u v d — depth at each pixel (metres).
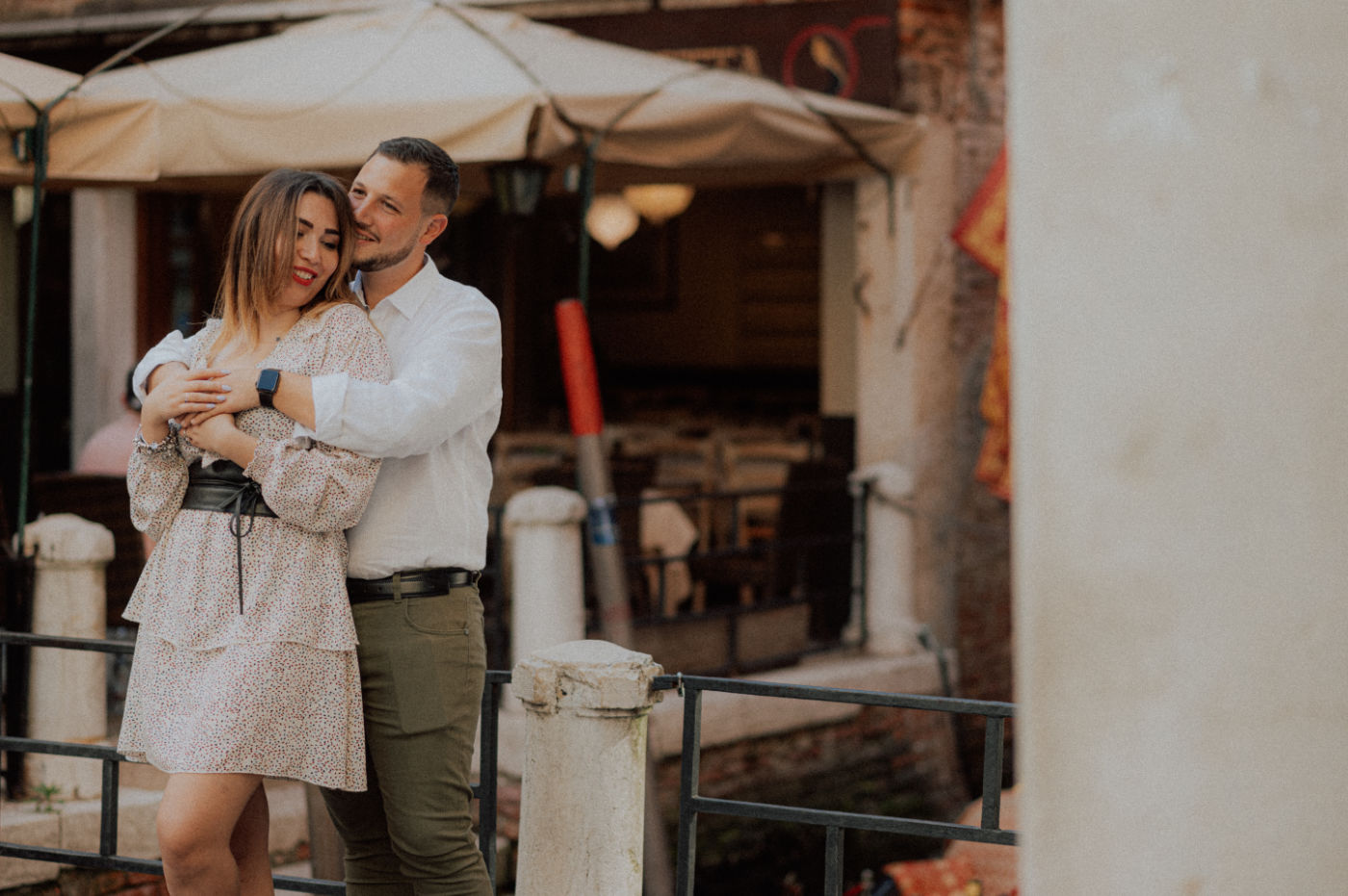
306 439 2.34
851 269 8.59
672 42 8.53
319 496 2.30
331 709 2.38
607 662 2.76
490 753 3.11
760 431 10.59
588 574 7.05
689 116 6.18
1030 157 1.10
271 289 2.41
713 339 15.36
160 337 9.48
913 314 8.23
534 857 2.79
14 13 9.78
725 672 7.04
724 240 15.27
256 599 2.34
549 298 15.02
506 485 8.39
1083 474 1.10
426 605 2.51
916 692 7.89
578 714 2.75
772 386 15.06
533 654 2.83
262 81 5.87
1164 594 1.10
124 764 5.15
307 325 2.44
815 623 8.32
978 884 4.54
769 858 6.99
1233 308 1.08
